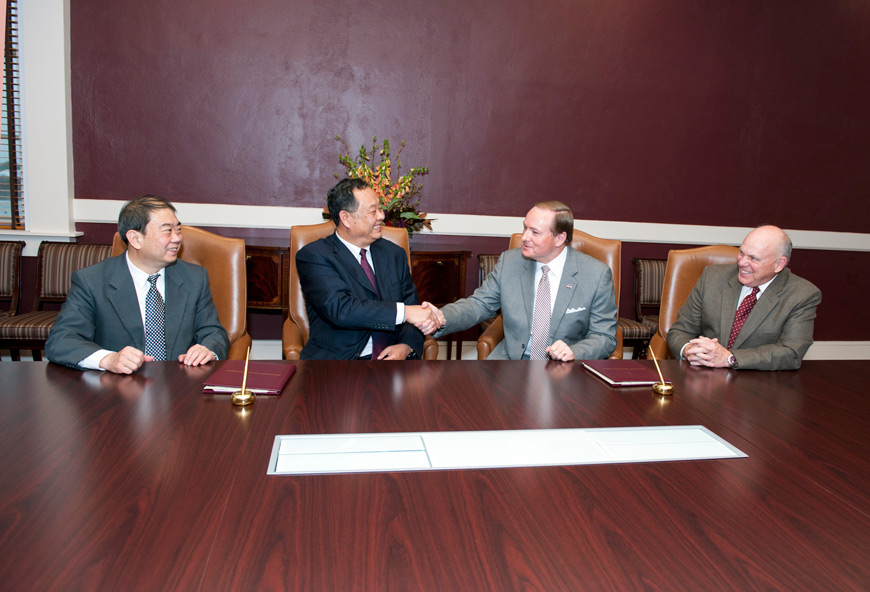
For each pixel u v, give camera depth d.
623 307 4.67
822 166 4.79
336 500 0.90
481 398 1.42
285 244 4.02
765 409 1.43
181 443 1.09
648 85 4.43
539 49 4.25
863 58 4.71
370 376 1.56
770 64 4.57
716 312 2.33
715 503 0.95
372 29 4.04
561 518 0.88
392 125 4.15
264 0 3.89
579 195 4.45
